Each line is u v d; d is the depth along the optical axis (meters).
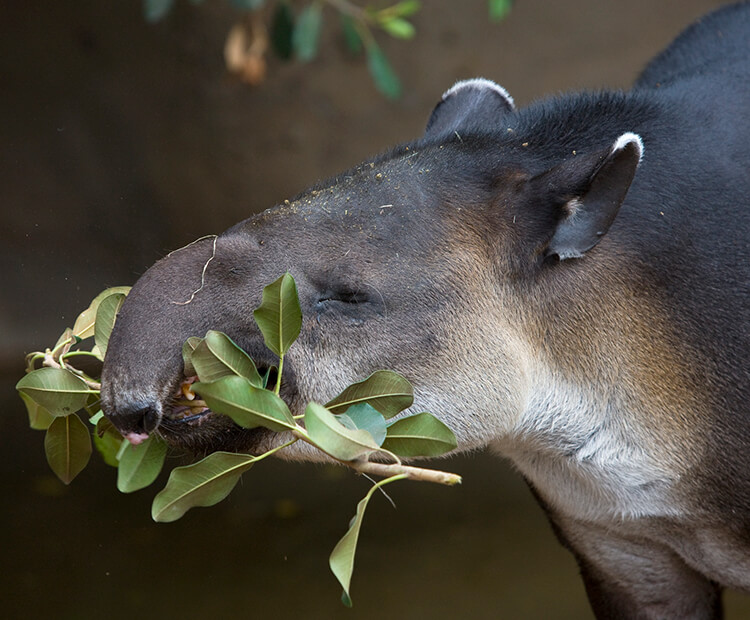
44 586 10.23
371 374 5.72
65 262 15.52
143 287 5.80
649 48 19.19
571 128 6.81
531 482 7.55
